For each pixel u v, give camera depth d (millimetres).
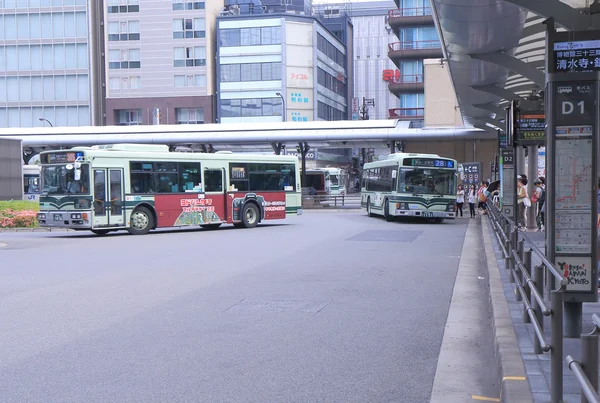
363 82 115625
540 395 4824
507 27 14352
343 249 18000
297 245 19156
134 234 23812
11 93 75062
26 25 74625
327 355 6930
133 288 11203
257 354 6934
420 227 27516
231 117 74750
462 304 9945
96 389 5703
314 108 75875
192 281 11992
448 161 30406
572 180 7105
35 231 27094
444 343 7531
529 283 5965
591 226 7055
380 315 9062
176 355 6867
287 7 87562
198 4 74688
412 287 11469
